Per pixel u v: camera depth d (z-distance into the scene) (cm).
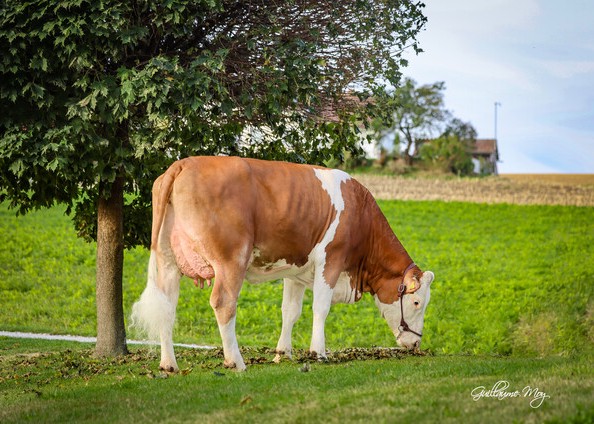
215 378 927
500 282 2706
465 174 8931
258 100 1139
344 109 1269
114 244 1263
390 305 1164
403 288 1148
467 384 774
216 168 977
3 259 2814
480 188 5959
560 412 623
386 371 914
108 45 1041
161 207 964
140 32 1037
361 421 665
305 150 1302
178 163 977
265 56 1111
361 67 1229
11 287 2478
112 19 1023
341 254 1086
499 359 1055
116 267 1267
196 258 968
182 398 829
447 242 3644
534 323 2056
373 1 1212
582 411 617
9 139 1037
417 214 4562
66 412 809
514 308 2264
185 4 1038
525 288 2631
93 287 2492
